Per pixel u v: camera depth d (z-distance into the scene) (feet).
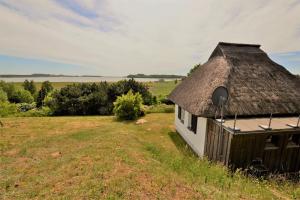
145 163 23.31
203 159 29.48
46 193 17.13
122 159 23.89
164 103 92.84
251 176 24.64
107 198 15.47
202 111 30.83
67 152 31.09
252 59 41.14
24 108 89.71
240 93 33.32
